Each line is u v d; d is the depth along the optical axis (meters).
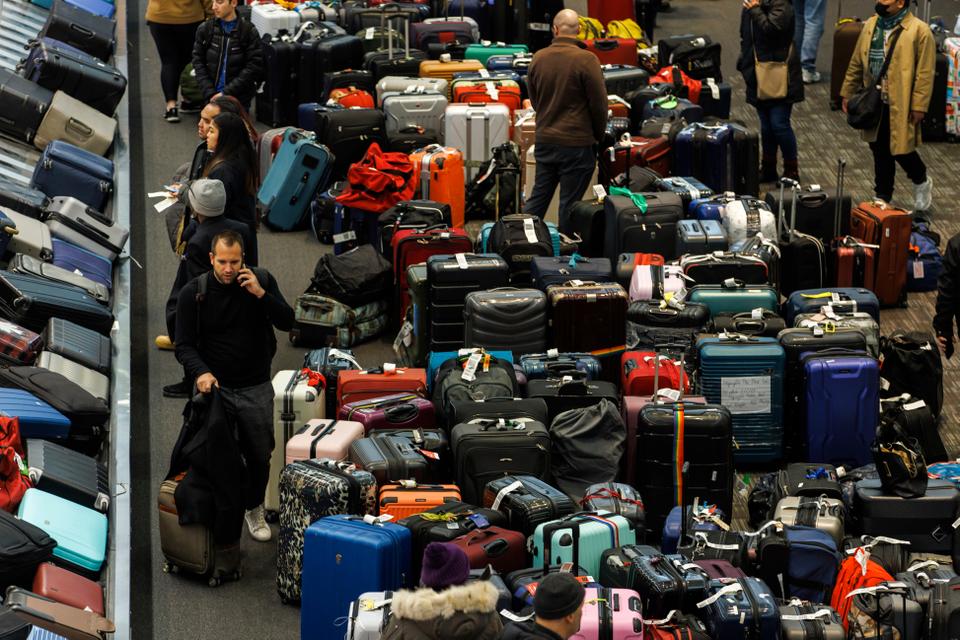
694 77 21.09
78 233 15.57
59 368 12.69
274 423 11.77
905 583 9.77
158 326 15.30
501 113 18.02
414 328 14.01
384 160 16.70
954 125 21.27
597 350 13.31
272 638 10.19
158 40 20.80
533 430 11.21
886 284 15.62
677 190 16.41
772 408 12.62
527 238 14.79
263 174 18.27
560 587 7.04
